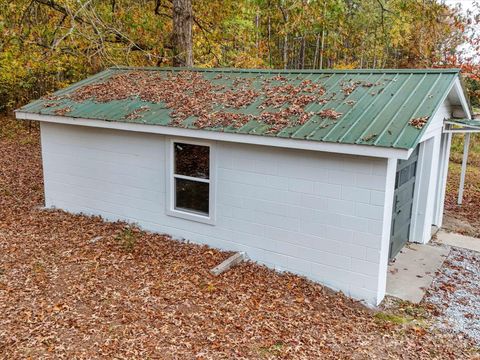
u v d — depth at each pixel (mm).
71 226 8250
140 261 6703
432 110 5531
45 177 9445
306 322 5223
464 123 8023
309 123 5914
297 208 6316
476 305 6012
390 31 17375
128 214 8352
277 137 5805
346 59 21594
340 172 5840
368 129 5422
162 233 7934
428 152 7875
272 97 7043
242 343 4664
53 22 12344
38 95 19141
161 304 5379
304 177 6160
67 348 4422
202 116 6848
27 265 6426
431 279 6746
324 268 6242
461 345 5004
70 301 5379
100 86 9336
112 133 8141
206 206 7324
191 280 6094
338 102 6352
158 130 7004
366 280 5891
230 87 7965
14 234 7746
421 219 8133
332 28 14625
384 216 5617
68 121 8062
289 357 4469
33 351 4355
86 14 9891
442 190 9039
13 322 4871
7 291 5590
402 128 5277
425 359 4652
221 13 14461
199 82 8555
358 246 5879
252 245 6879
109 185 8477
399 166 6977
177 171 7516
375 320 5457
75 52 12570
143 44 13312
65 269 6320
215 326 4961
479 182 13570
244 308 5418
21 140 17016
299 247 6414
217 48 15055
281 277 6434
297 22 13266
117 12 12773
